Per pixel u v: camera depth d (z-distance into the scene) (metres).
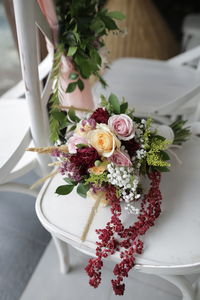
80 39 0.68
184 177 0.68
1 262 1.03
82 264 1.00
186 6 2.30
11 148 0.81
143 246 0.54
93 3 0.71
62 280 0.97
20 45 0.56
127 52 1.66
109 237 0.53
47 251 1.06
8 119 0.93
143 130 0.60
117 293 0.51
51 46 0.71
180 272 0.52
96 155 0.52
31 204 1.24
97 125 0.55
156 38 1.70
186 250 0.53
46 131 0.74
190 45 1.71
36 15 0.59
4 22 1.75
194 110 1.05
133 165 0.56
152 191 0.59
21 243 1.09
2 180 0.74
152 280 0.95
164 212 0.60
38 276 0.98
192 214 0.59
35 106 0.65
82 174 0.55
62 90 0.74
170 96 1.03
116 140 0.52
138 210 0.57
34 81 0.60
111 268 0.99
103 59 0.80
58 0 0.67
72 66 0.73
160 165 0.56
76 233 0.57
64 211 0.61
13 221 1.17
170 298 0.90
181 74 1.18
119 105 0.60
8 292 0.95
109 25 0.73
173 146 0.75
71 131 0.66
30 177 1.36
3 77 1.68
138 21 1.59
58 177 0.70
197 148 0.77
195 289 0.77
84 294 0.93
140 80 1.13
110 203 0.57
